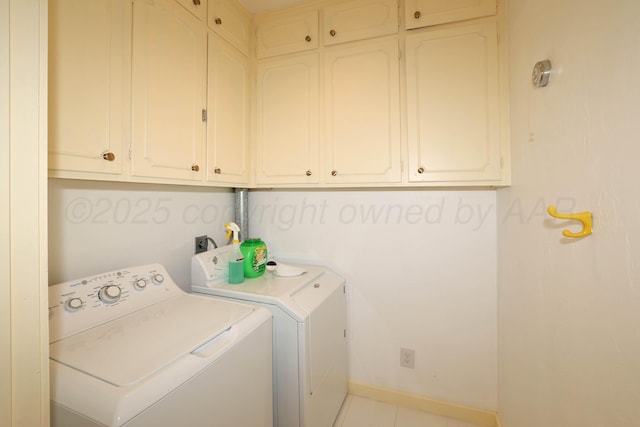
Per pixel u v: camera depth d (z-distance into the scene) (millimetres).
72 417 615
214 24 1368
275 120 1641
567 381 727
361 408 1653
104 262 1158
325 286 1489
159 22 1079
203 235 1678
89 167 849
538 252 917
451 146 1314
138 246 1300
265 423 1040
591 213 615
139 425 593
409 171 1376
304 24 1571
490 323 1522
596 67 593
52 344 787
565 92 727
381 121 1434
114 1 919
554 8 784
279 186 1640
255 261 1507
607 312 563
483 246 1528
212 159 1361
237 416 881
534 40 933
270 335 1077
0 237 490
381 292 1719
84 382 636
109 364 698
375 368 1738
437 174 1335
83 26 831
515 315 1173
